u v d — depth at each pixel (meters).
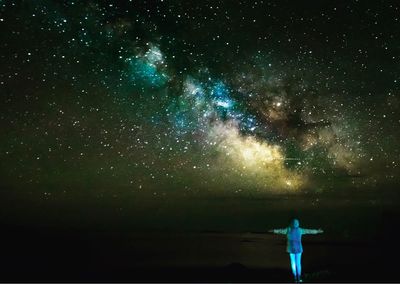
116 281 8.05
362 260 9.84
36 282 8.04
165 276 8.49
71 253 11.65
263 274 8.55
